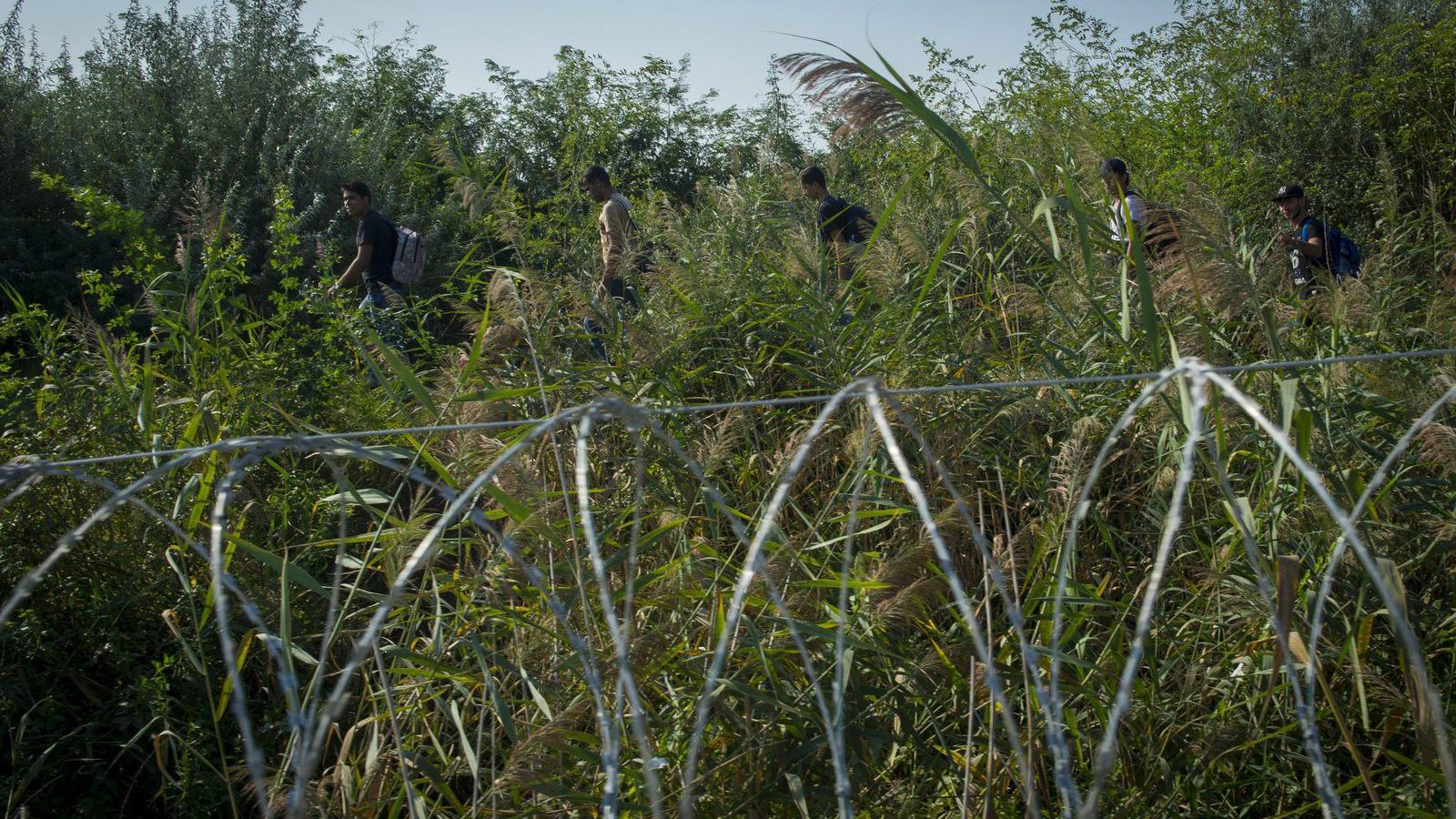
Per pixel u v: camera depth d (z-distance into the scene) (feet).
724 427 11.47
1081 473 9.54
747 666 9.00
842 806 4.67
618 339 14.24
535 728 9.15
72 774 10.86
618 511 12.05
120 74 38.40
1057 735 4.75
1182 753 9.34
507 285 13.17
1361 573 8.95
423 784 10.12
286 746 10.57
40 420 13.53
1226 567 9.53
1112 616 10.85
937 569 8.58
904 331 13.85
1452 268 15.10
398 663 10.28
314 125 38.27
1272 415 9.86
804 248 15.24
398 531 9.92
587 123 54.24
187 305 14.98
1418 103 33.78
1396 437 11.09
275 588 12.30
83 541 12.32
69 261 31.89
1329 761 9.36
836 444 12.92
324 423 15.67
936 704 9.78
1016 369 13.55
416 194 39.81
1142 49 41.22
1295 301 13.76
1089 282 10.40
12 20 35.96
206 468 10.44
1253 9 42.60
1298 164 36.50
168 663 10.88
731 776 8.82
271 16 40.11
